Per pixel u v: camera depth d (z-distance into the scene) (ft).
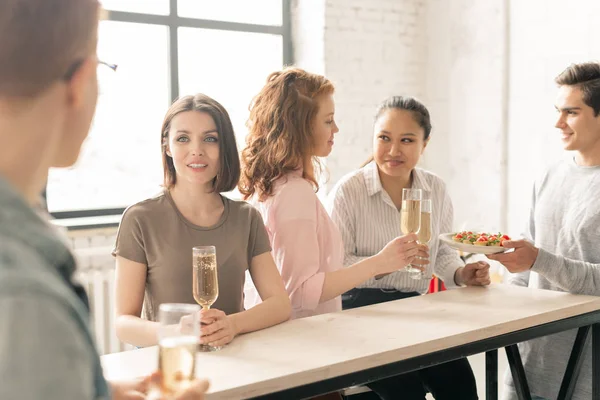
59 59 1.94
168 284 6.40
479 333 6.07
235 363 5.13
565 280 7.36
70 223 13.20
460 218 16.51
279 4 16.42
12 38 1.86
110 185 14.49
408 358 5.58
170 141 6.47
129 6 14.42
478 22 15.76
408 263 7.04
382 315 6.59
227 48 15.70
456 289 7.84
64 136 2.14
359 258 8.37
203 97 6.58
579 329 7.22
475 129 15.99
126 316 6.13
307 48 16.05
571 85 7.92
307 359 5.21
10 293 1.58
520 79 15.05
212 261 5.53
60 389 1.57
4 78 1.87
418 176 8.78
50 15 1.90
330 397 6.66
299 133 7.13
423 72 17.16
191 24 15.11
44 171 2.03
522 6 14.90
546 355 8.20
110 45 14.24
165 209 6.53
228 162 6.56
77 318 1.73
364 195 8.49
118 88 14.38
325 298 6.91
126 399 3.34
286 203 6.97
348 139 16.03
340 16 15.71
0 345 1.52
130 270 6.36
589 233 7.71
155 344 5.83
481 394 12.08
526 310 6.75
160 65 14.89
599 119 7.82
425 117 8.46
